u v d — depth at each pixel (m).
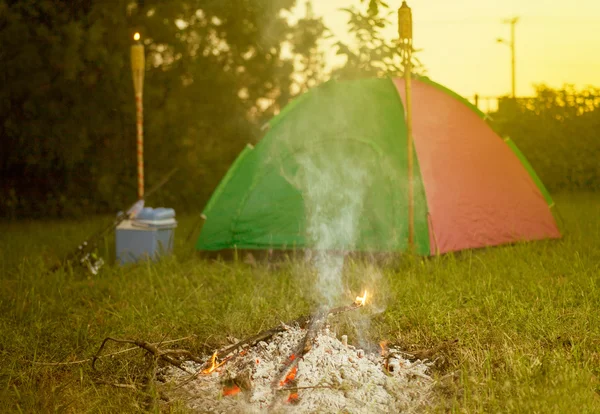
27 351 3.19
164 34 8.89
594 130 10.09
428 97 5.27
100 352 3.06
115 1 8.30
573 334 3.16
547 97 10.30
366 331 3.35
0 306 3.86
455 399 2.55
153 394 2.69
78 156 8.31
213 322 3.52
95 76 8.19
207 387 2.79
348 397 2.67
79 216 8.38
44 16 7.89
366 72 6.60
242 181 5.14
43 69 7.89
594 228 5.80
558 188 9.97
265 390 2.73
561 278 4.11
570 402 2.45
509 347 2.97
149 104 8.77
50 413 2.61
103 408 2.64
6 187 8.48
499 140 5.48
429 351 3.06
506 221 5.14
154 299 3.94
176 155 9.19
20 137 8.04
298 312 3.60
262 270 4.54
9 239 6.27
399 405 2.60
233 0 9.41
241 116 10.00
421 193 4.83
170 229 5.09
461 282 4.04
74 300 4.04
